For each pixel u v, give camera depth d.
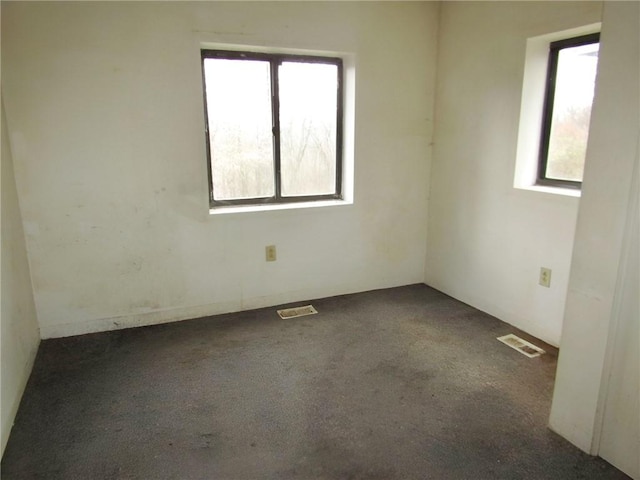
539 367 2.38
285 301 3.26
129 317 2.85
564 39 2.51
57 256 2.61
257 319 2.99
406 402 2.08
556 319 2.59
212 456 1.73
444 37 3.19
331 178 3.33
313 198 3.30
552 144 2.67
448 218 3.35
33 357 2.43
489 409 2.03
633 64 1.47
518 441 1.82
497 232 2.92
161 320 2.93
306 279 3.29
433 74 3.30
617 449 1.66
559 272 2.54
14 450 1.76
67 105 2.46
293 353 2.54
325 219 3.23
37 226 2.54
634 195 1.51
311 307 3.19
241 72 2.90
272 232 3.10
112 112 2.56
